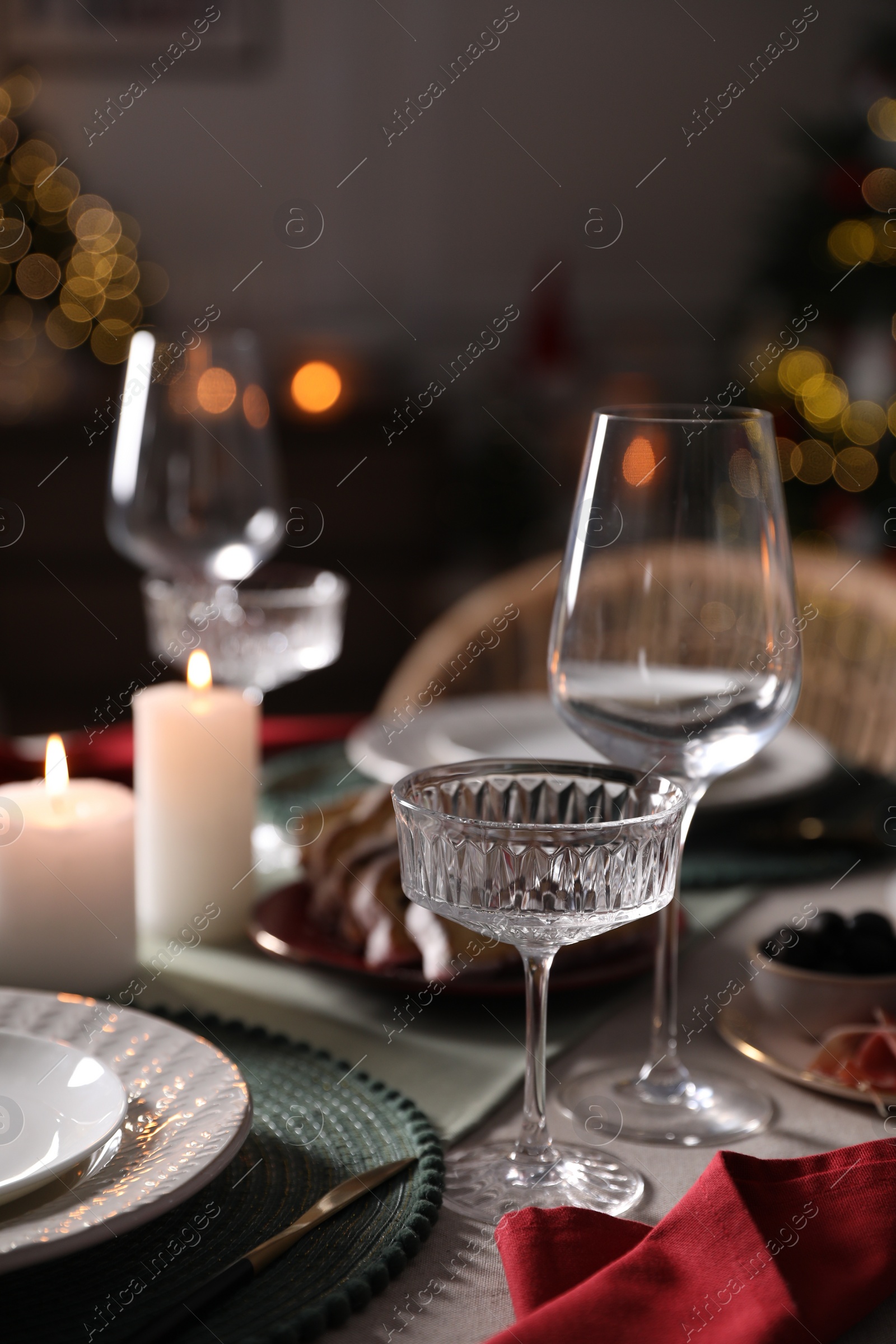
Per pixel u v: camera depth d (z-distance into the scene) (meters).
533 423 5.08
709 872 1.17
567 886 0.86
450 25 5.07
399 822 0.89
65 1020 0.94
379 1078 0.96
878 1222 0.84
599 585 0.96
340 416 4.38
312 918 1.09
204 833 1.10
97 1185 0.84
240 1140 0.86
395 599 4.54
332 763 1.36
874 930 1.00
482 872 0.86
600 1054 0.99
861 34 4.80
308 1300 0.83
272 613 1.29
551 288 5.12
